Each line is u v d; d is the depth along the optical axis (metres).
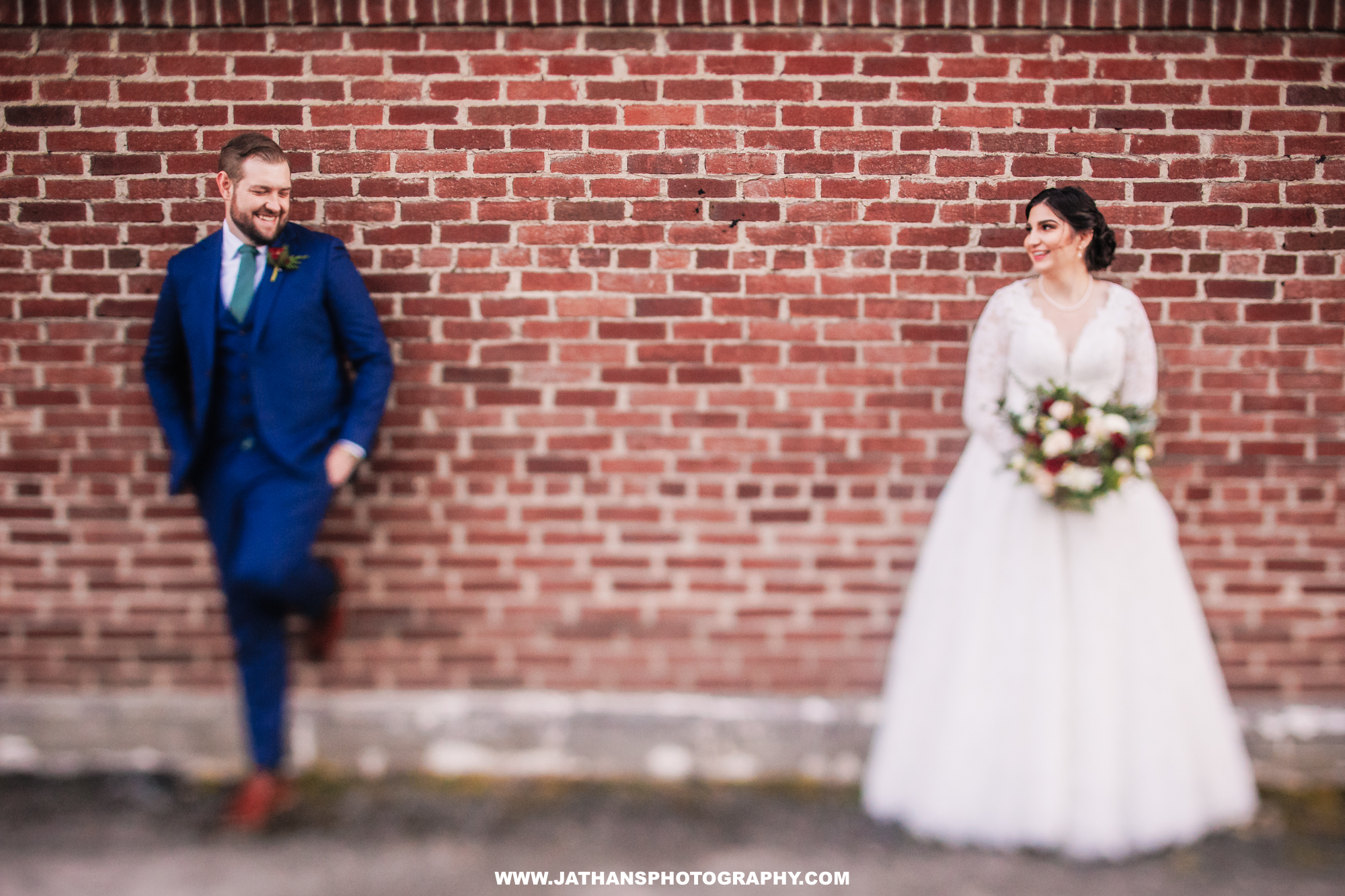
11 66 3.06
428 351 3.18
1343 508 3.21
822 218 3.12
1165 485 3.23
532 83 3.08
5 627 3.29
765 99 3.09
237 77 3.07
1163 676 2.79
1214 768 2.88
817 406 3.20
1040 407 2.75
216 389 2.85
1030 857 2.79
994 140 3.09
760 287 3.15
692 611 3.28
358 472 3.22
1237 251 3.12
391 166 3.11
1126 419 2.69
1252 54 3.05
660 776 3.22
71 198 3.12
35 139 3.09
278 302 2.81
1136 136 3.09
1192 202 3.10
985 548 2.84
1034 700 2.77
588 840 2.87
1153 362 2.90
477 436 3.21
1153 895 2.64
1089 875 2.71
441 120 3.09
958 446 3.20
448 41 3.07
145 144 3.10
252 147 2.71
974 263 3.13
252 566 2.72
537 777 3.22
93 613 3.28
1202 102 3.07
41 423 3.20
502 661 3.30
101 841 2.83
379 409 2.88
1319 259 3.12
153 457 3.22
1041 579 2.78
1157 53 3.06
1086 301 2.85
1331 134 3.07
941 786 2.86
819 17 3.04
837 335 3.16
